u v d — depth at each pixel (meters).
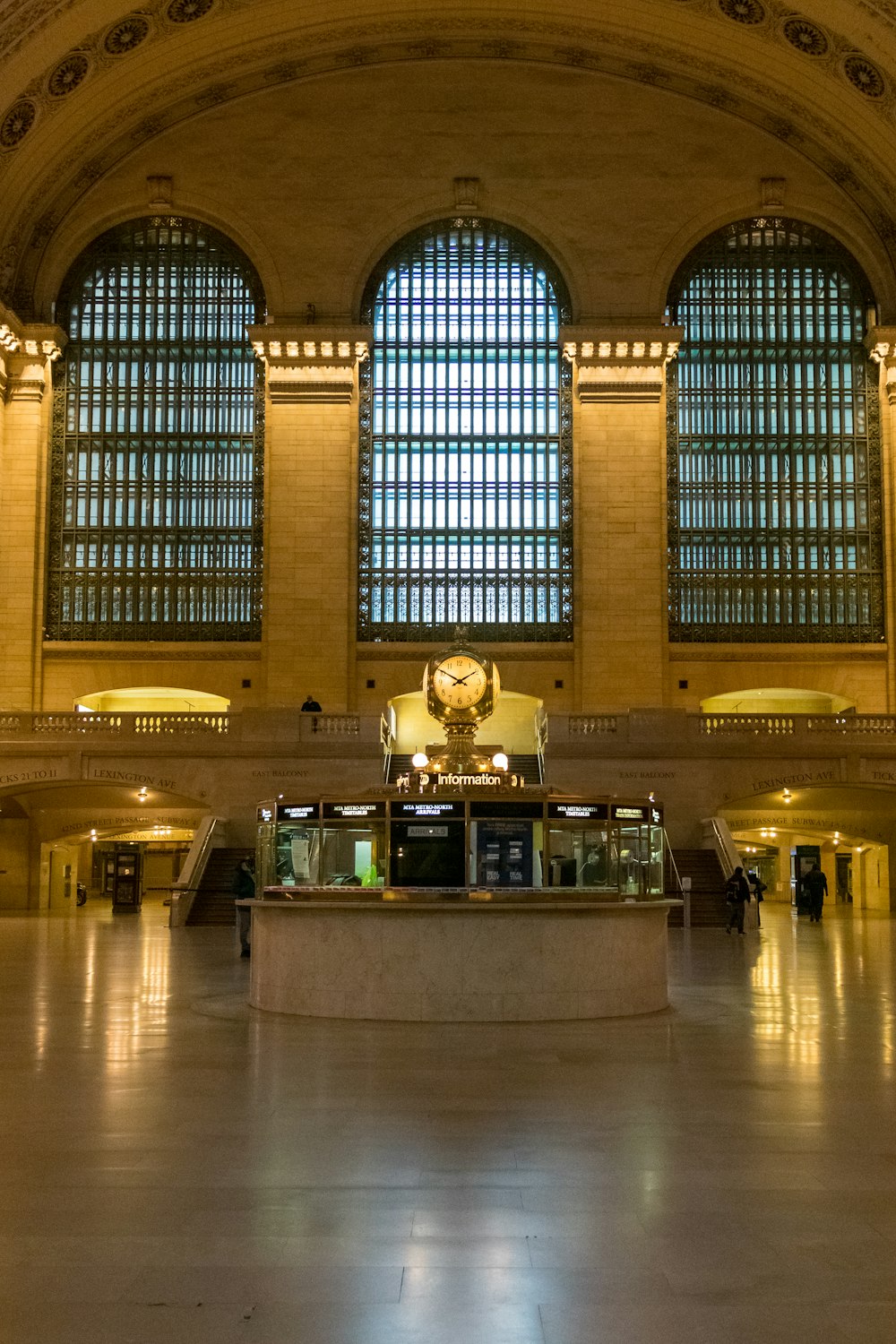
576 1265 5.04
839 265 45.97
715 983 15.84
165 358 45.69
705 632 44.34
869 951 21.86
